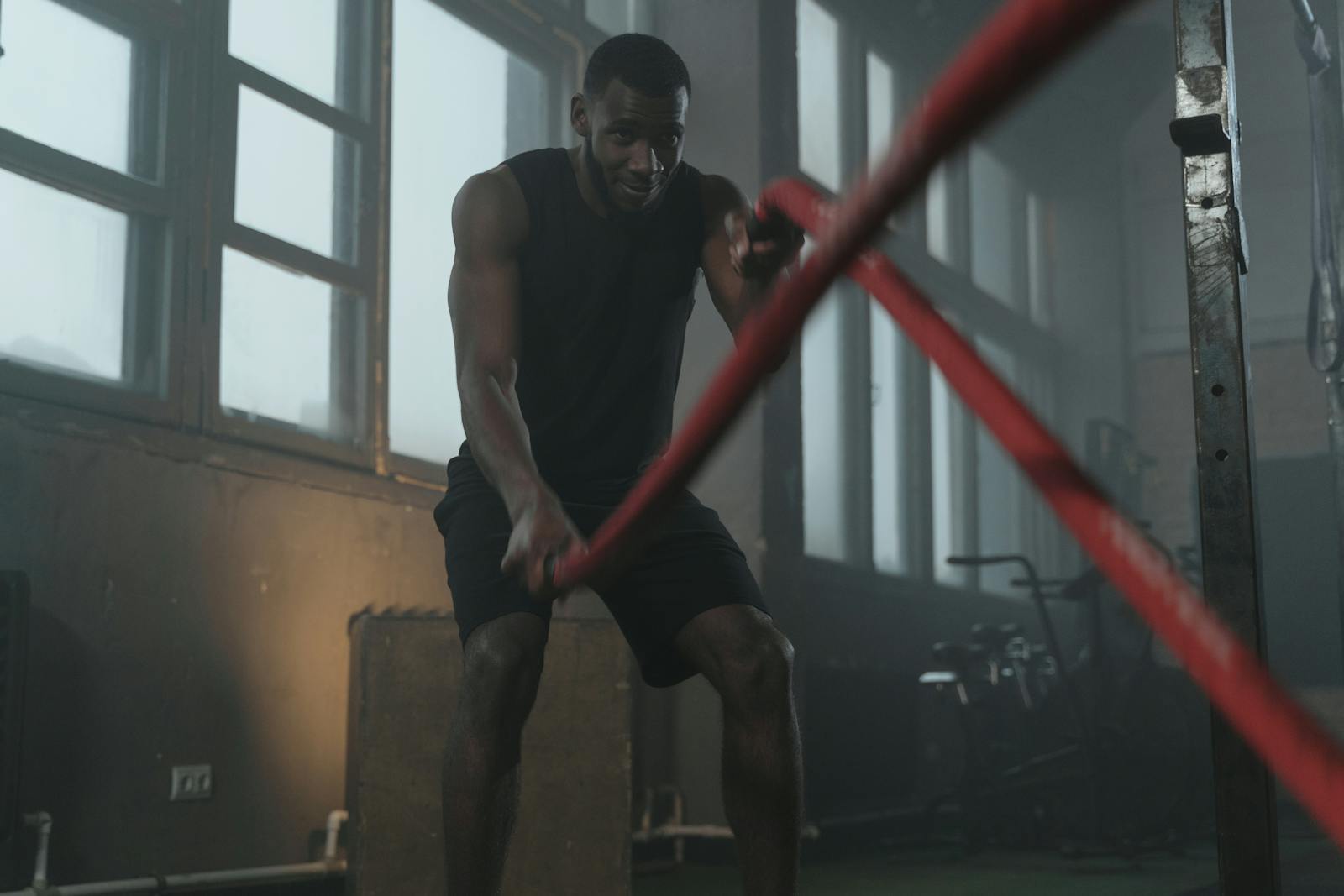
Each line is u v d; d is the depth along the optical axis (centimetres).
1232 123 176
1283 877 390
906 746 701
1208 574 171
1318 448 915
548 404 186
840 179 723
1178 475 991
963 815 563
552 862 349
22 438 317
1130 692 569
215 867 352
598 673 360
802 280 72
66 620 323
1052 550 967
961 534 870
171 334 358
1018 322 975
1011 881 454
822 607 646
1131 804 566
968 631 817
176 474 353
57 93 341
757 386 85
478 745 168
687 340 540
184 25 373
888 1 777
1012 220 1007
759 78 544
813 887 439
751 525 523
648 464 191
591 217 184
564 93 520
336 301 418
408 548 424
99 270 348
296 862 374
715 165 544
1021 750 608
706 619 169
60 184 338
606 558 118
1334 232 361
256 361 388
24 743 311
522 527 134
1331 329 352
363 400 421
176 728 346
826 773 616
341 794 390
